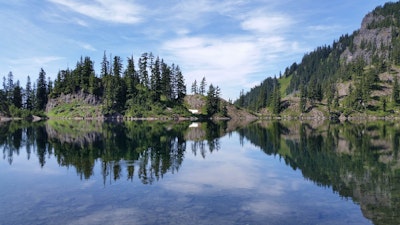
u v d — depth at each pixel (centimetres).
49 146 4016
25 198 1742
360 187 2006
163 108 16225
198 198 1744
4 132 6384
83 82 17400
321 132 6719
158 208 1566
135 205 1611
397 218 1459
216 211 1530
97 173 2384
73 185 2023
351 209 1580
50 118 16300
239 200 1717
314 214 1505
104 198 1733
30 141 4606
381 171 2509
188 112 16800
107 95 16112
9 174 2372
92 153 3406
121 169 2544
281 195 1825
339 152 3600
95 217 1436
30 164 2772
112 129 7381
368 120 15375
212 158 3170
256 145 4297
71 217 1438
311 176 2339
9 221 1387
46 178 2227
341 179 2238
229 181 2167
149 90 16975
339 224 1384
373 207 1611
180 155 3325
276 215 1484
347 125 9988
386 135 5841
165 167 2647
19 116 16775
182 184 2061
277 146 4181
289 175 2377
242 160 3072
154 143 4381
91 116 15750
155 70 16638
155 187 1977
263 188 1983
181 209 1552
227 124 10731
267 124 10806
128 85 16662
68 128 7775
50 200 1702
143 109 15875
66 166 2670
